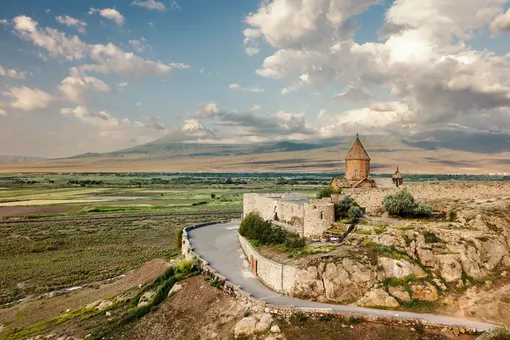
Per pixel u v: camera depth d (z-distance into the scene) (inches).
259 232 2202.3
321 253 1700.3
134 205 5821.9
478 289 1469.0
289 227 2206.0
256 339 1322.6
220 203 6259.8
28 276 2536.9
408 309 1397.6
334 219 2049.7
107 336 1594.5
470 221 1798.7
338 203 2134.6
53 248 3262.8
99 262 2864.2
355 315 1342.3
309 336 1290.6
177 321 1595.7
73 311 1923.0
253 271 1886.1
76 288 2332.7
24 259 2938.0
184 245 2714.1
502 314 1326.3
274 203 2496.3
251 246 2084.2
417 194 2357.3
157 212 5211.6
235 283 1732.3
